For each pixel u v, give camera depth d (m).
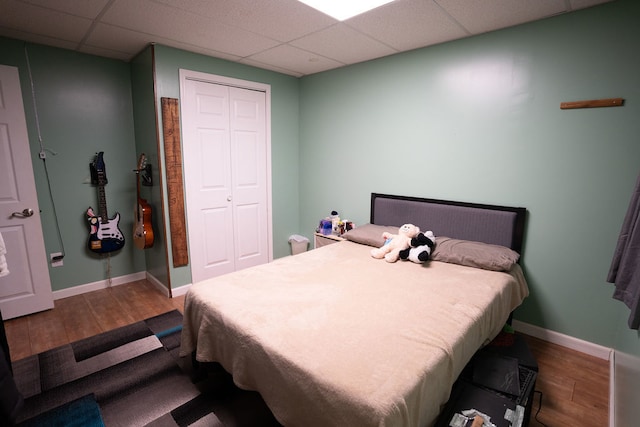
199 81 3.08
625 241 1.64
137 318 2.72
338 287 1.95
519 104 2.34
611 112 2.01
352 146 3.47
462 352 1.46
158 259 3.23
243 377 1.51
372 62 3.16
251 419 1.68
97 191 3.17
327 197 3.84
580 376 2.02
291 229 4.18
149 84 2.87
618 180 2.03
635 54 1.90
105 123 3.15
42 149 2.85
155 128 2.88
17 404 1.07
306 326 1.50
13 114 2.51
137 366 2.09
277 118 3.77
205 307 1.76
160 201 3.02
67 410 1.73
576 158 2.16
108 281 3.34
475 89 2.53
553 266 2.33
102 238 3.16
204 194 3.27
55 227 2.98
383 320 1.56
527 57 2.27
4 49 2.59
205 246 3.36
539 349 2.31
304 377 1.21
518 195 2.43
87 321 2.66
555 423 1.68
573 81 2.12
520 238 2.42
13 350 2.25
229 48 2.85
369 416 1.03
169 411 1.73
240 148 3.50
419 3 1.98
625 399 1.49
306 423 1.22
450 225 2.74
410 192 3.05
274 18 2.21
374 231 2.97
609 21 1.95
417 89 2.87
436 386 1.26
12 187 2.56
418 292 1.88
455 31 2.41
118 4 2.01
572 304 2.29
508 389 1.48
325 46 2.77
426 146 2.88
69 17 2.20
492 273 2.17
